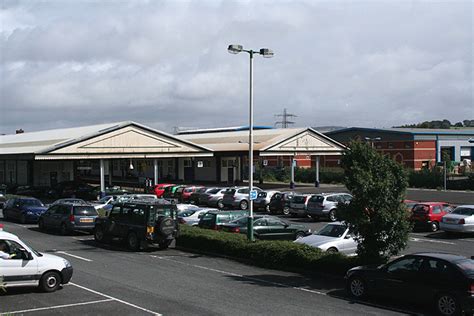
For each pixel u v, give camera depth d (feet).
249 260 65.82
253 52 73.77
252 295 48.19
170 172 244.01
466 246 79.97
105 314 41.57
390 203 51.75
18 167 205.16
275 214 131.64
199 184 214.69
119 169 263.70
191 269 61.57
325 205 113.19
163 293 48.85
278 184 223.10
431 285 41.75
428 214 97.19
